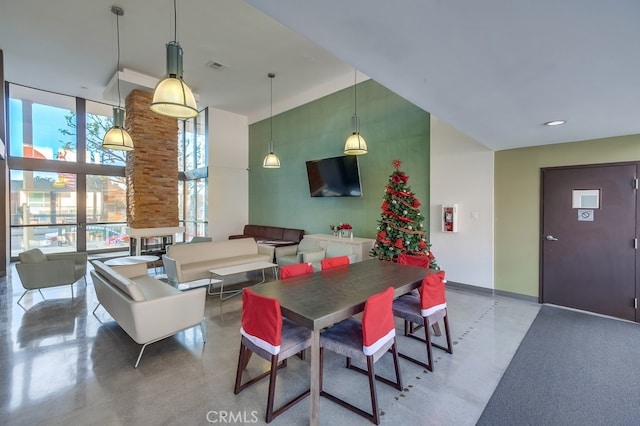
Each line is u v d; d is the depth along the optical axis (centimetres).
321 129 692
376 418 194
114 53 523
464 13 147
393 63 201
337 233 632
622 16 143
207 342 309
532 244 436
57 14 415
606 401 218
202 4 397
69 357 277
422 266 364
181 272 450
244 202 915
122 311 281
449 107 276
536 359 278
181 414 203
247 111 873
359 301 217
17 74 615
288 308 202
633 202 368
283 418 200
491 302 434
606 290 387
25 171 736
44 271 429
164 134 650
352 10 148
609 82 219
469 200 482
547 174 424
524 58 189
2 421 196
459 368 262
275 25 448
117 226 876
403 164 554
